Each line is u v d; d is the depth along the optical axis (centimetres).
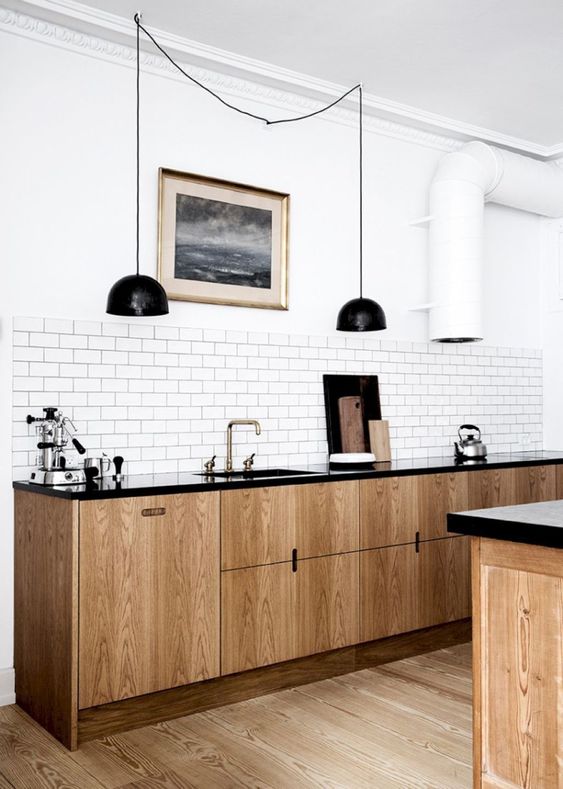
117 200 390
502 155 495
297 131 460
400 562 409
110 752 296
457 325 480
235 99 435
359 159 489
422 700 350
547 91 462
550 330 596
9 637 350
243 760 289
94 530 303
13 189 359
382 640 405
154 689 319
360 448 474
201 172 420
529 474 480
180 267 409
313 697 355
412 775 276
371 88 456
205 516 335
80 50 377
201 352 417
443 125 505
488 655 222
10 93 358
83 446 375
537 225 595
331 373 473
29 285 362
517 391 581
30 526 335
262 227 441
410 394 512
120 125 392
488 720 222
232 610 343
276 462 445
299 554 367
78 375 374
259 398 440
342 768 282
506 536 210
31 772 279
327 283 472
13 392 355
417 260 518
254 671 354
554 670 206
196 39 393
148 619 317
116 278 389
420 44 400
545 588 208
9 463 352
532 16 372
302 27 382
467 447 512
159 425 400
